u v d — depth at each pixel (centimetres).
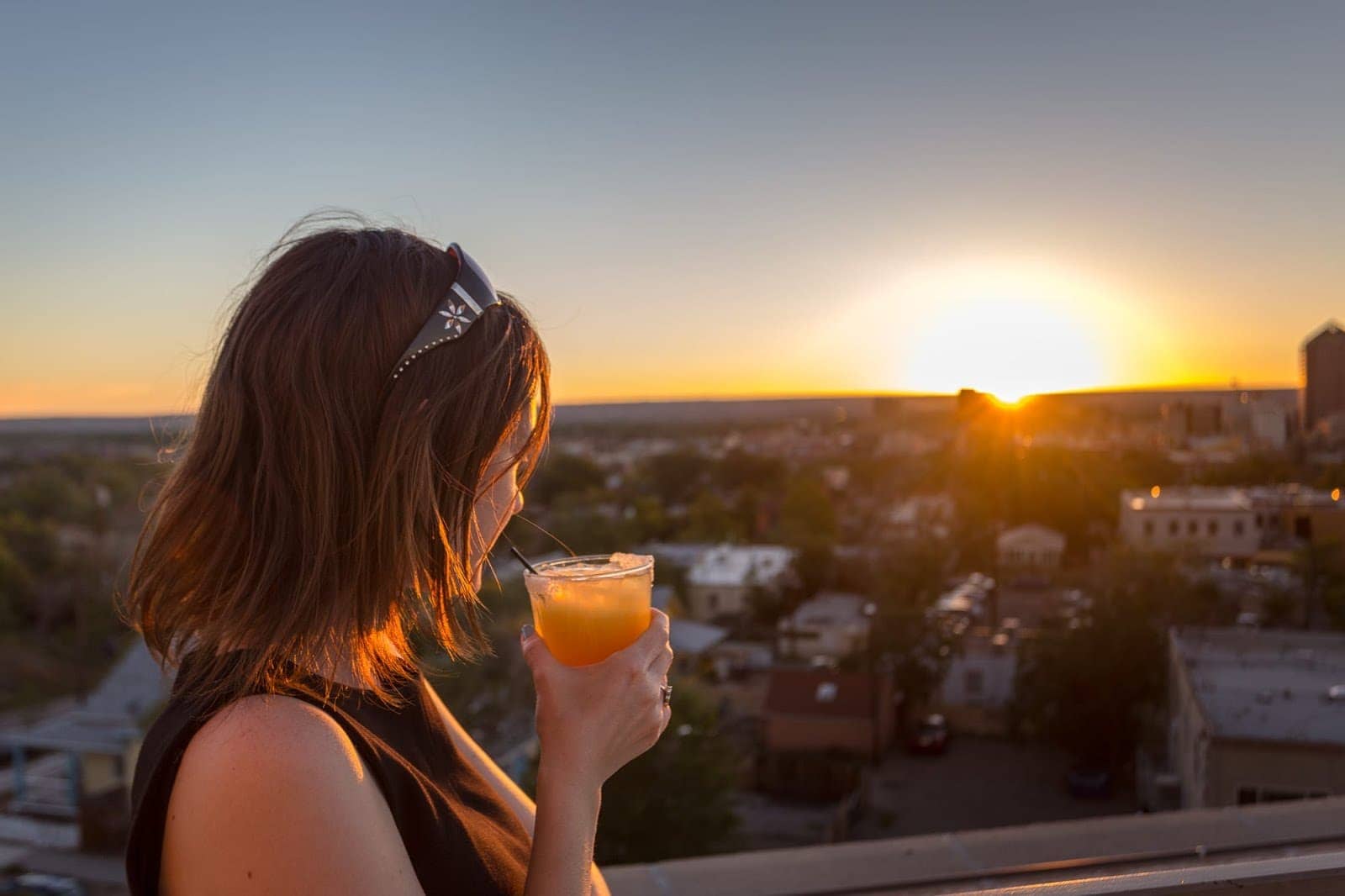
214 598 86
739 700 3228
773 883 213
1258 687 1677
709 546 5875
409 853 85
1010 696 3005
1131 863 228
